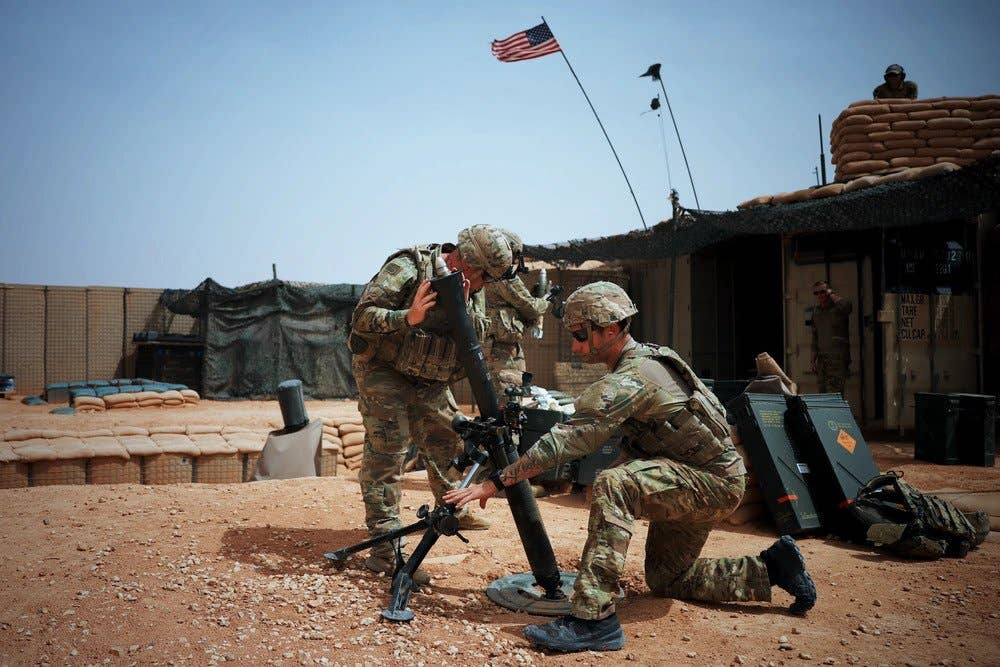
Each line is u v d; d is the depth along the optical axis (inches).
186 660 120.6
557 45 519.8
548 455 138.6
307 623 136.4
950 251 477.7
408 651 127.6
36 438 323.3
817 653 133.2
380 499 168.7
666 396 144.6
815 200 444.8
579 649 131.5
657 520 149.3
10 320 815.1
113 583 152.7
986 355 486.9
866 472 228.7
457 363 175.6
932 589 171.6
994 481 310.2
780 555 153.4
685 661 129.1
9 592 147.3
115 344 844.6
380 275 167.6
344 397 829.8
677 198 481.1
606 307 147.3
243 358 807.7
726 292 616.4
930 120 481.1
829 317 464.4
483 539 206.8
